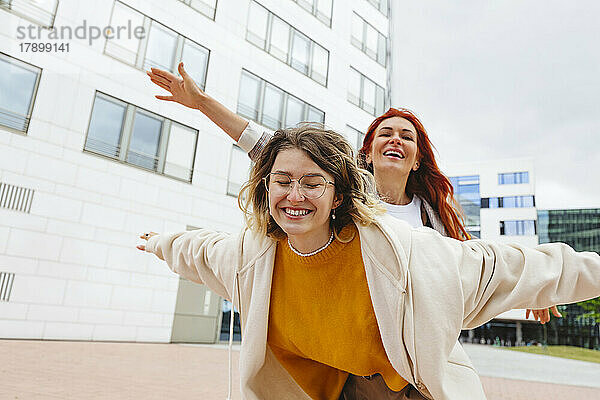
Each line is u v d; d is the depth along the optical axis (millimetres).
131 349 5699
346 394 1264
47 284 6043
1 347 4535
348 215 1050
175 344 7242
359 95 11438
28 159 6086
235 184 8695
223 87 8734
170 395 2857
